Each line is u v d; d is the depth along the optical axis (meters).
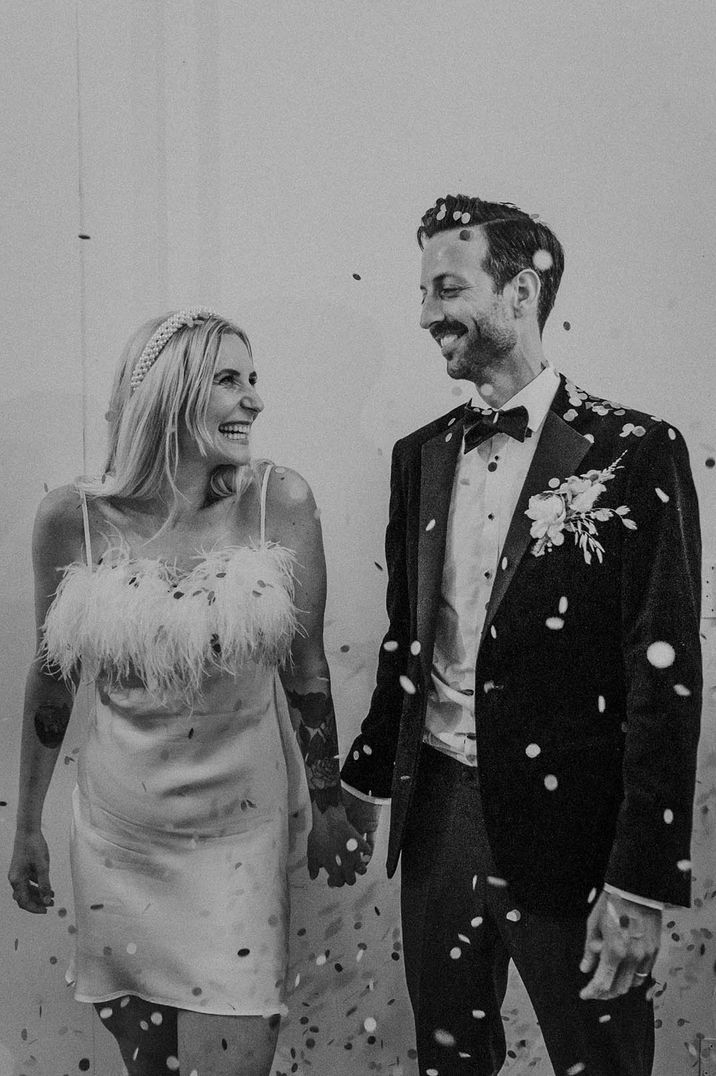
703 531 1.73
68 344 1.80
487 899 1.52
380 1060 1.80
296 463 1.79
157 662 1.63
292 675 1.75
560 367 1.75
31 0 1.79
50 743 1.77
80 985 1.73
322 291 1.78
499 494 1.55
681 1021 1.75
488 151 1.76
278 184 1.79
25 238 1.80
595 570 1.43
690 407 1.73
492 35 1.76
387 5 1.77
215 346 1.70
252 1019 1.65
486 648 1.47
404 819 1.56
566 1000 1.46
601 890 1.42
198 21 1.78
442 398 1.76
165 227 1.79
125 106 1.79
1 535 1.80
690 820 1.39
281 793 1.72
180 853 1.68
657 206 1.73
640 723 1.38
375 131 1.77
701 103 1.73
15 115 1.80
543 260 1.60
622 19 1.74
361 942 1.79
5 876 1.82
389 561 1.67
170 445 1.69
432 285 1.64
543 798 1.44
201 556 1.69
